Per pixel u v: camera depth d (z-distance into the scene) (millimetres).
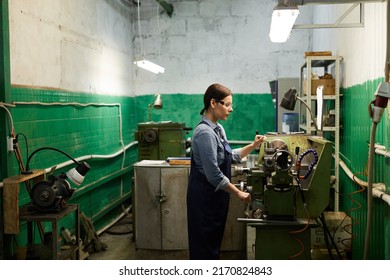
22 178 2635
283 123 5066
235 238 3830
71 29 4090
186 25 6246
